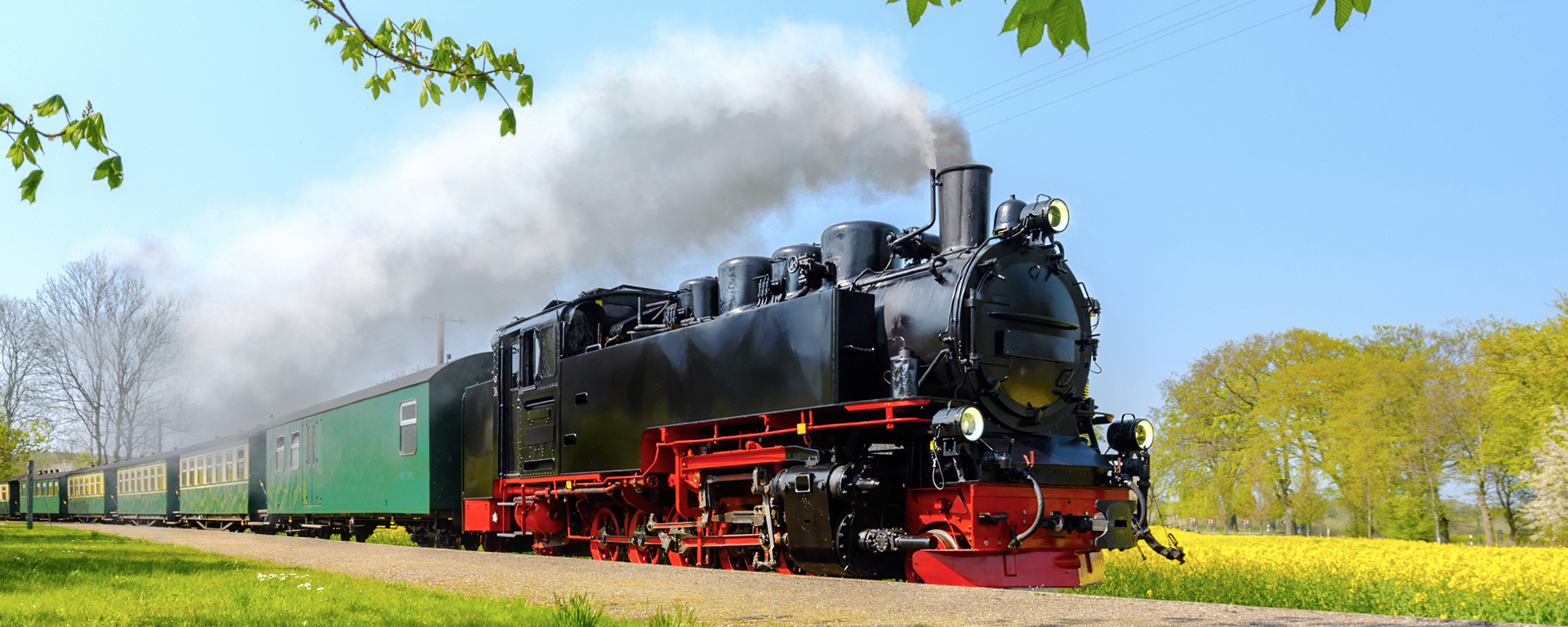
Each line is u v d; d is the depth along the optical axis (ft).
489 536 54.95
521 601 22.09
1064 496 31.35
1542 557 53.16
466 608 20.66
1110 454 34.60
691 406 37.83
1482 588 34.71
